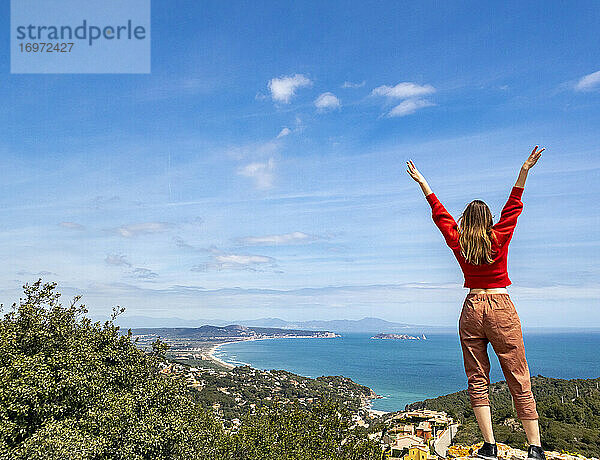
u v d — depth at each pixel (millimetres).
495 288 3928
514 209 3988
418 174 4359
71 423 11680
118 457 12102
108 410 12969
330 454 17094
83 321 16281
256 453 17969
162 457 13297
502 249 3904
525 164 3982
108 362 15797
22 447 10398
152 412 14195
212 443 17828
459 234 4031
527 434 3836
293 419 19297
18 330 13984
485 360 3994
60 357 13289
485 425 3895
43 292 15453
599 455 16078
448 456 6855
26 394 11266
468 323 4008
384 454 17453
